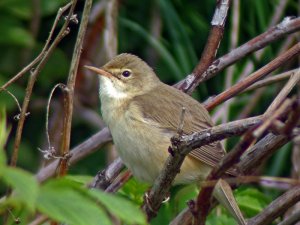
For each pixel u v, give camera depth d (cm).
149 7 1405
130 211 469
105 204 468
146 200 761
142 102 1006
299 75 734
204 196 616
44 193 455
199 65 1006
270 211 802
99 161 1328
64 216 448
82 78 1378
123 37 1412
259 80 968
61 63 1365
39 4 1334
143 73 1061
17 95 1345
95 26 1336
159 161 976
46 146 1369
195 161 972
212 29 974
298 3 1337
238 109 1320
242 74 1263
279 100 720
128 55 1086
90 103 1416
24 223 772
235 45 1201
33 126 1419
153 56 1405
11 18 1331
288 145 1244
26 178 438
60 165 780
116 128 1002
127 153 988
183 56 1295
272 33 967
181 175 983
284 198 797
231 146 1299
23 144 1356
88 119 1416
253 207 948
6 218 722
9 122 1384
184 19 1379
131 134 984
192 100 1019
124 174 955
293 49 914
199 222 633
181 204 983
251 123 582
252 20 1317
